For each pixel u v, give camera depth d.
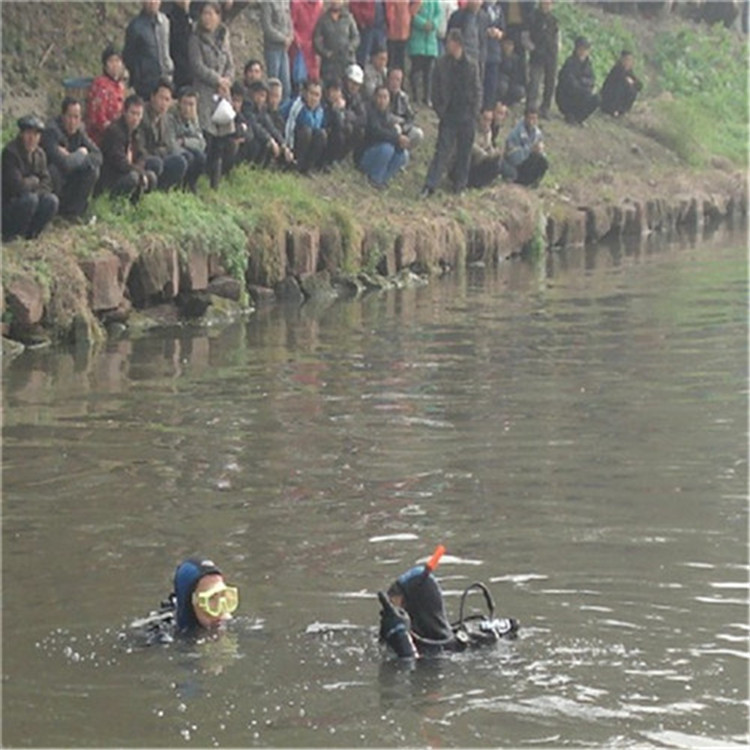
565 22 74.25
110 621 19.47
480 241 53.25
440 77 54.47
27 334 37.50
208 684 17.22
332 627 18.94
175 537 23.08
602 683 17.17
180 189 44.50
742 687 17.09
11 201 38.94
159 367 35.53
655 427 29.67
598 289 47.81
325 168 52.19
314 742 15.84
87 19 51.38
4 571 21.53
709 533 23.00
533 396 32.47
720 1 82.81
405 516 24.03
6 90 47.38
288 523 23.73
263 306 44.41
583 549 22.28
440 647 18.14
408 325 41.31
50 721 16.44
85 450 28.14
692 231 64.25
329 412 31.09
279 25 50.41
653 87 76.38
